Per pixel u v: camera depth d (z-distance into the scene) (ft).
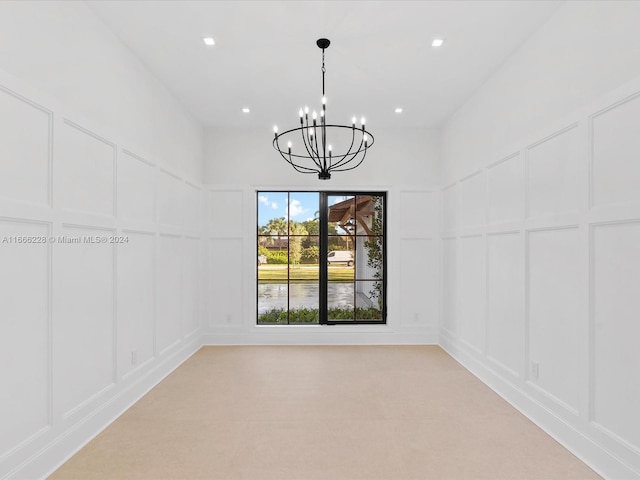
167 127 12.37
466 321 13.17
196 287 15.14
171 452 7.45
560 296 8.07
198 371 12.46
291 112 14.44
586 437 7.14
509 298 10.20
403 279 16.29
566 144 7.88
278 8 8.20
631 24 6.24
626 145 6.36
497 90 11.00
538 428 8.51
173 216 12.82
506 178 10.45
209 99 13.19
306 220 16.72
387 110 14.29
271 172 16.21
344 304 16.69
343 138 16.29
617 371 6.52
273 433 8.22
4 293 5.90
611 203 6.67
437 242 16.26
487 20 8.64
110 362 8.90
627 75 6.32
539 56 8.87
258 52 10.09
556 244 8.23
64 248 7.24
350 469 6.88
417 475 6.69
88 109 8.07
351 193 16.78
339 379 11.69
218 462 7.09
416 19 8.61
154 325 11.22
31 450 6.39
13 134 6.07
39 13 6.64
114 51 9.14
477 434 8.20
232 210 16.16
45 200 6.79
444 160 15.70
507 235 10.34
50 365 6.83
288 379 11.71
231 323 16.06
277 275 16.63
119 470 6.84
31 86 6.42
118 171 9.27
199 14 8.41
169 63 10.63
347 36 9.33
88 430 7.93
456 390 10.81
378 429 8.41
